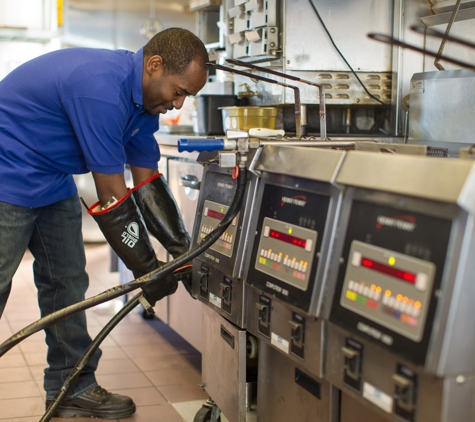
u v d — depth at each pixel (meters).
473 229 1.03
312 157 1.40
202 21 3.81
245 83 2.95
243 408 1.79
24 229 2.10
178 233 2.17
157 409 2.55
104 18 5.75
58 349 2.44
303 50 2.69
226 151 1.64
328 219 1.33
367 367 1.23
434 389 1.09
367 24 2.74
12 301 4.11
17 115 1.97
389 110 2.86
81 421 2.45
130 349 3.27
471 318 1.06
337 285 1.29
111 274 4.85
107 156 1.86
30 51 5.82
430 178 1.09
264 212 1.58
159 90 1.91
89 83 1.83
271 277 1.50
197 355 3.19
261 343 1.72
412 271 1.11
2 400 2.61
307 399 1.51
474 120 2.12
